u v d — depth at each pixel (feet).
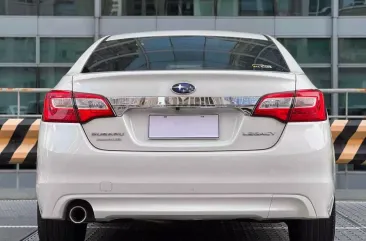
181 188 10.25
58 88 10.85
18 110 24.56
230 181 10.21
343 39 44.37
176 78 10.55
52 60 45.14
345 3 44.39
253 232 16.53
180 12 45.11
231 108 10.46
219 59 11.80
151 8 45.06
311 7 44.78
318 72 44.68
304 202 10.25
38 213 11.64
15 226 17.63
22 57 45.06
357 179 23.85
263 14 45.01
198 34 13.34
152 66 11.48
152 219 10.48
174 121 10.52
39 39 45.03
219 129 10.46
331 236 11.44
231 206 10.27
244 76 10.52
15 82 45.14
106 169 10.31
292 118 10.42
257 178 10.21
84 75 10.89
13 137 22.58
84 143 10.40
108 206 10.37
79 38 45.21
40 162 10.59
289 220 11.16
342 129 22.13
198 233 16.44
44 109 10.91
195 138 10.44
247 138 10.36
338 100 41.47
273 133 10.38
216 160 10.23
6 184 23.89
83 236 13.85
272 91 10.50
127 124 10.49
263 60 11.81
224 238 15.79
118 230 16.81
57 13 45.19
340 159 22.13
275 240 15.53
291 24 44.80
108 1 44.98
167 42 12.80
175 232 16.55
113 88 10.58
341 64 44.34
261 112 10.41
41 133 10.76
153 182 10.25
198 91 10.51
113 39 13.42
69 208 10.52
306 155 10.25
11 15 44.96
